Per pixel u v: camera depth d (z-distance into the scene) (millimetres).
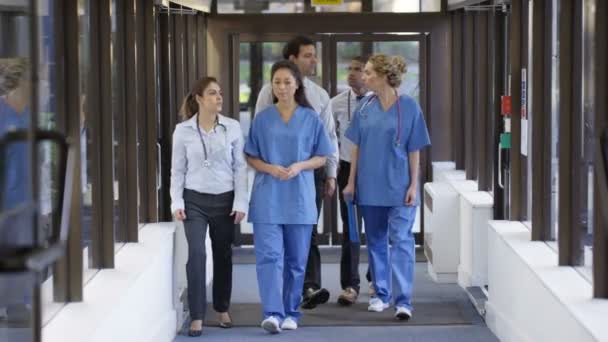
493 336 6781
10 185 3896
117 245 6668
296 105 6734
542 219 6613
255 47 10141
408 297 7152
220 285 6996
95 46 5988
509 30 7793
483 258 8000
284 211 6699
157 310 6449
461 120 10062
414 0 10117
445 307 7656
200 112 6668
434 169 10117
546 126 6715
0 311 3955
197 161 6656
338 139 7875
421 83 10180
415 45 10156
